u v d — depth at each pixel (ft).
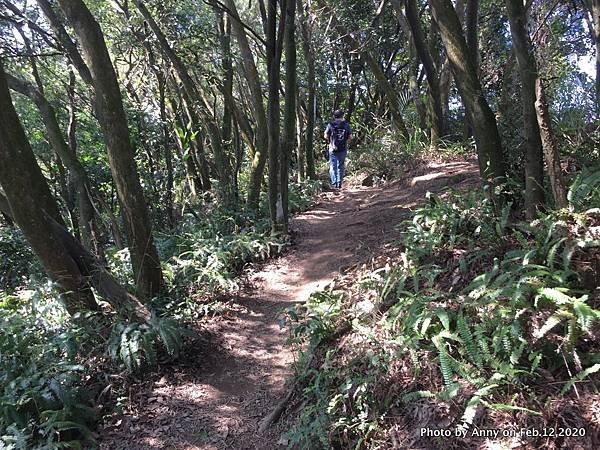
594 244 10.07
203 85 34.17
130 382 13.79
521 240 11.66
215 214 26.11
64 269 14.62
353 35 41.96
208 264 19.48
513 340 9.20
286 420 11.87
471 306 10.46
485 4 40.40
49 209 14.73
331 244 21.99
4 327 13.87
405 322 11.14
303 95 47.09
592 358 8.55
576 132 16.99
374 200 28.32
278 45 20.49
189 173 33.86
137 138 36.14
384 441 9.55
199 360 14.89
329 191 34.88
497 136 14.76
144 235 16.78
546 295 9.07
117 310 15.21
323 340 13.26
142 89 35.73
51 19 18.92
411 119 41.57
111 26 32.14
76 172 19.39
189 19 29.48
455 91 40.27
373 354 11.00
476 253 12.85
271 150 22.07
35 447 10.91
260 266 21.26
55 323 14.79
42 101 18.62
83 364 13.92
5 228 31.45
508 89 17.30
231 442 11.75
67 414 12.03
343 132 34.88
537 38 22.91
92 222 20.01
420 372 10.11
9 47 24.90
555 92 19.15
